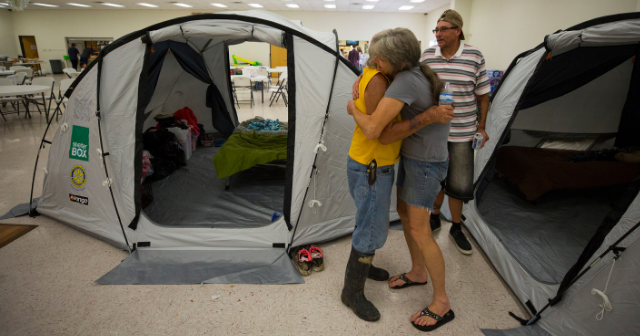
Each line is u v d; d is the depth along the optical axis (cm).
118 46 221
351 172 160
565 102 364
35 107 751
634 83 321
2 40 1526
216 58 469
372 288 199
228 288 196
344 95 228
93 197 241
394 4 1235
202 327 169
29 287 193
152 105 417
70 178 248
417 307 185
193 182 341
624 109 337
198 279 201
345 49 1478
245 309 181
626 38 174
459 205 234
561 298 158
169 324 170
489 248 227
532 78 233
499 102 268
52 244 237
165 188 324
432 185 157
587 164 309
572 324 151
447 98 136
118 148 227
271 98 860
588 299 145
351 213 254
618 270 134
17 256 222
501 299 191
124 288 194
